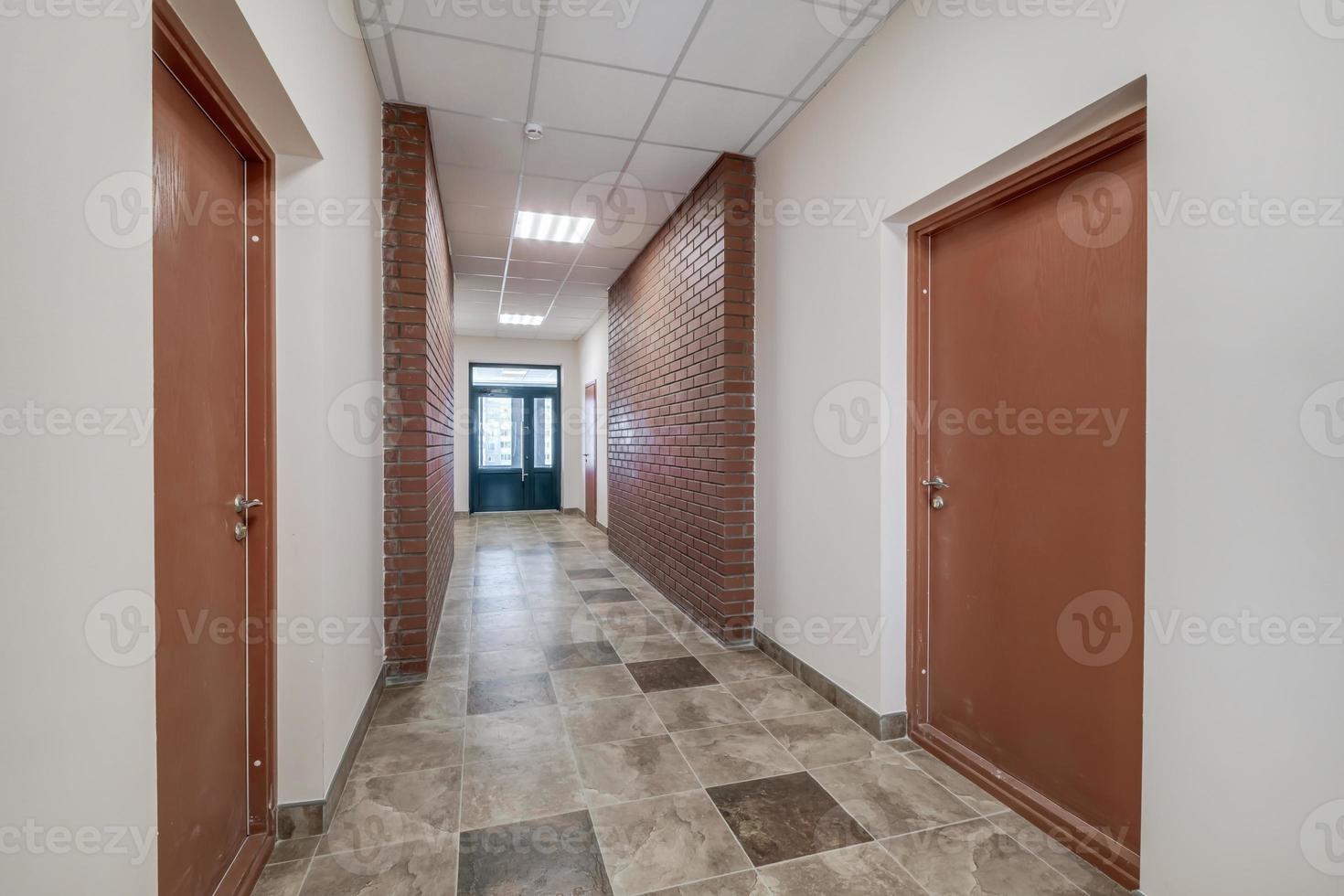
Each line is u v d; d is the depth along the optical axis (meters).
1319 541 1.05
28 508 0.63
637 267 4.96
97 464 0.74
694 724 2.33
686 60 2.39
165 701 1.16
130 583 0.81
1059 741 1.70
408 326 2.74
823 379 2.58
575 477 9.00
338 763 1.81
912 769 2.01
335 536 1.80
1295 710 1.08
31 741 0.63
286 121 1.48
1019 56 1.62
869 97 2.26
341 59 1.88
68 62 0.68
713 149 3.14
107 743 0.76
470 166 3.32
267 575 1.59
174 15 1.10
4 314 0.59
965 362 2.04
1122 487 1.53
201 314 1.32
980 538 1.98
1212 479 1.21
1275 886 1.12
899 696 2.23
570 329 8.07
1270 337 1.11
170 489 1.19
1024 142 1.62
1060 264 1.70
